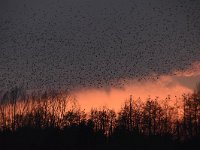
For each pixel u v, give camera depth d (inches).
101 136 5206.7
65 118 5728.3
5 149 5054.1
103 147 5118.1
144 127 5718.5
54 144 5044.3
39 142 5088.6
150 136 5383.9
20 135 5255.9
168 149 5132.9
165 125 5703.7
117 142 5211.6
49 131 5255.9
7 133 5270.7
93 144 5098.4
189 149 5012.3
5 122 5654.5
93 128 5290.4
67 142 5064.0
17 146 5078.7
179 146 5068.9
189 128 5521.7
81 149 5049.2
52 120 5689.0
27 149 5044.3
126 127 5684.1
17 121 5698.8
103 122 5728.3
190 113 5674.2
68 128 5255.9
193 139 5128.0
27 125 5590.6
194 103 5679.1
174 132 5516.7
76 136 5098.4
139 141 5260.8
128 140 5270.7
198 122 5590.6
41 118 5703.7
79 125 5196.9
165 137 5339.6
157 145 5187.0
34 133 5280.5
